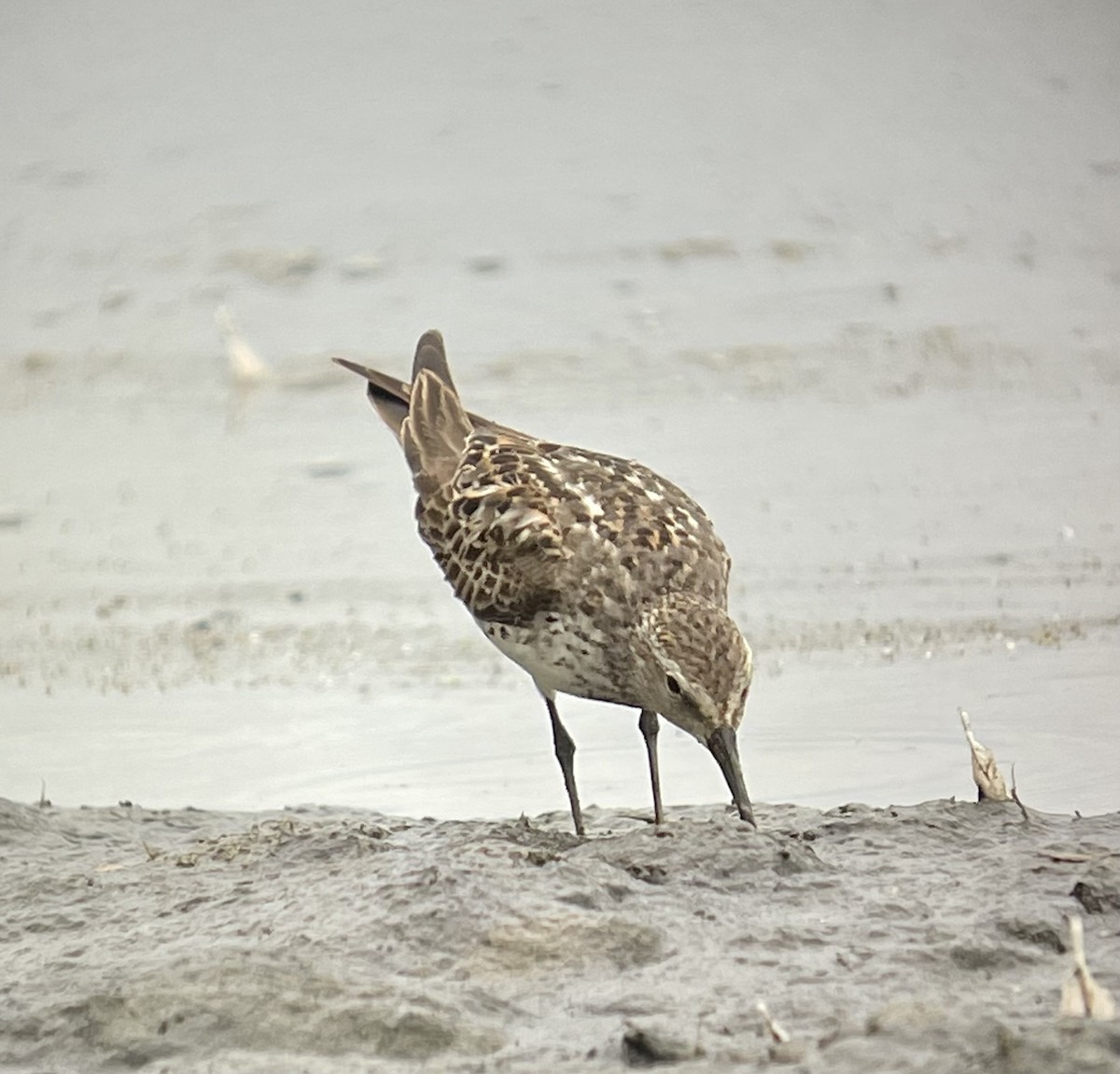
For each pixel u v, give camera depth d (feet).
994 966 24.79
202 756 41.68
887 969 24.68
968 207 91.66
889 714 41.88
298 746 42.24
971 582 51.39
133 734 43.39
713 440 65.16
